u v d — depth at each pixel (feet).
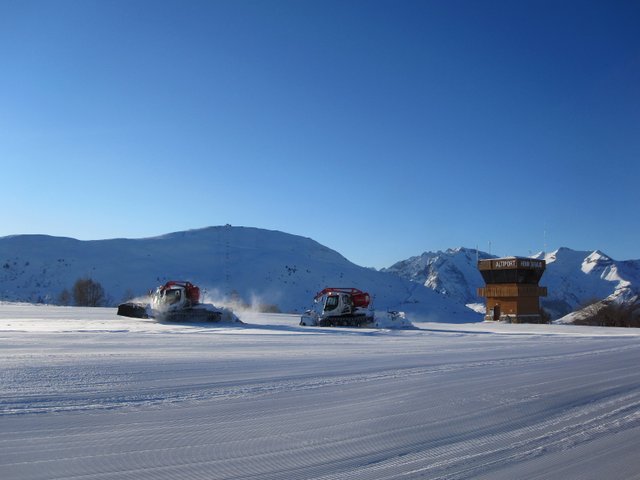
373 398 34.88
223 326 107.96
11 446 22.84
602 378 45.52
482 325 159.94
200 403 31.99
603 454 24.03
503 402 34.53
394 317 123.24
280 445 24.23
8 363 43.37
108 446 23.24
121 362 46.65
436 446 24.77
